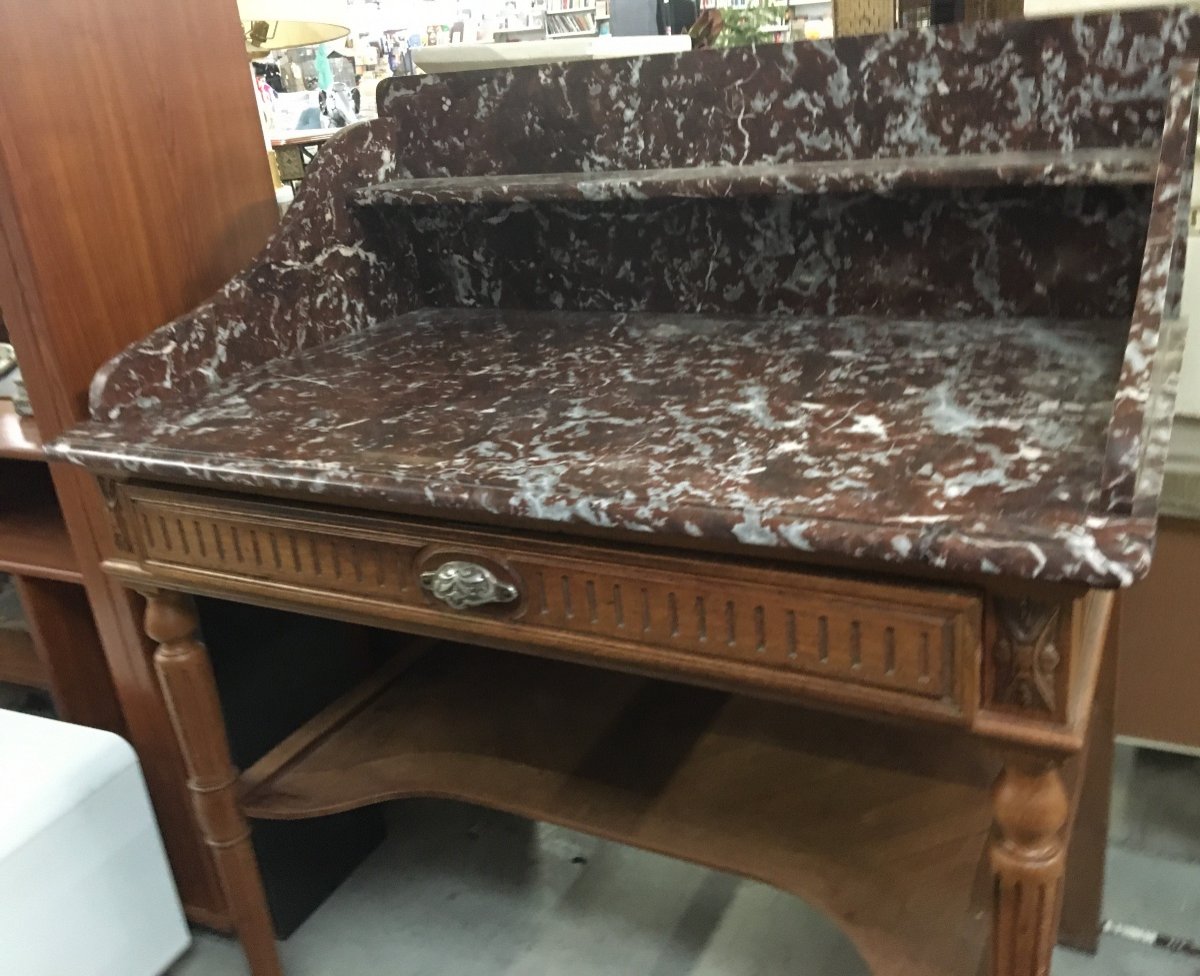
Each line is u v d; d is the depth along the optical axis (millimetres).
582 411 822
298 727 1262
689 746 1104
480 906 1324
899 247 998
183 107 1072
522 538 722
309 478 738
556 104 1110
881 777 1028
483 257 1220
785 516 587
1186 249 912
